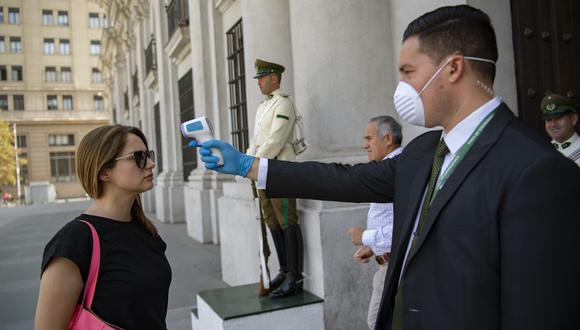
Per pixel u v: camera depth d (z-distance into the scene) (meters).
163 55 12.88
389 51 3.96
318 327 3.43
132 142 1.81
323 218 3.53
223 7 7.23
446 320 1.20
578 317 1.03
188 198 9.85
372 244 2.49
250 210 4.77
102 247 1.66
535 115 3.30
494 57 1.33
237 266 5.27
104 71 33.28
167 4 12.20
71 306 1.58
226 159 1.72
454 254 1.20
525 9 3.32
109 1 24.20
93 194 1.79
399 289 1.42
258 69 3.69
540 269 1.04
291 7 4.14
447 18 1.33
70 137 49.88
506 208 1.12
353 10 3.84
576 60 3.41
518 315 1.06
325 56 3.84
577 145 2.73
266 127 3.63
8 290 6.11
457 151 1.32
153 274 1.75
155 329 1.74
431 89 1.35
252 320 3.21
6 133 43.06
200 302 3.70
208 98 8.27
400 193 1.51
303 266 3.79
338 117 3.83
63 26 49.22
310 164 1.76
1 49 47.53
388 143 2.65
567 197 1.06
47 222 16.11
